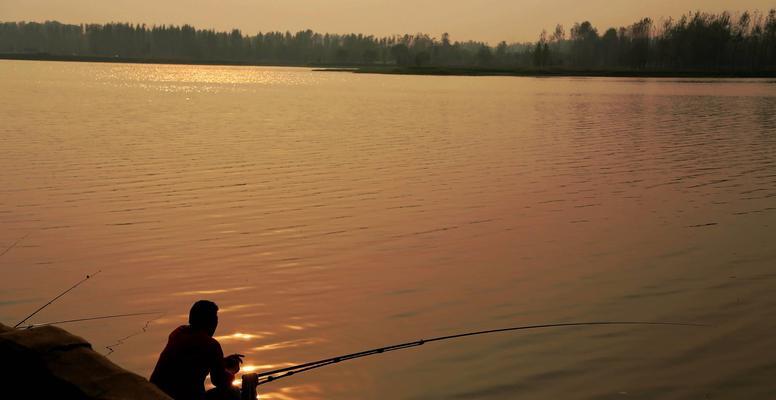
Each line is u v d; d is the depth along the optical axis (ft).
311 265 37.78
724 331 29.17
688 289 34.45
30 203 51.57
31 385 15.30
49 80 278.46
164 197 54.60
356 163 73.05
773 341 28.07
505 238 43.91
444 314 30.96
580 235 44.80
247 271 36.58
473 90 270.67
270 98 195.00
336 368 25.39
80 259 38.22
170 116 128.16
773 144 94.22
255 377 18.84
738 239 43.86
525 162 75.46
